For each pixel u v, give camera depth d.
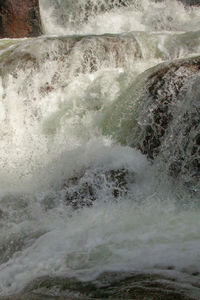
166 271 3.57
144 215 4.89
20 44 8.70
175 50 8.23
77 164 6.11
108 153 6.07
